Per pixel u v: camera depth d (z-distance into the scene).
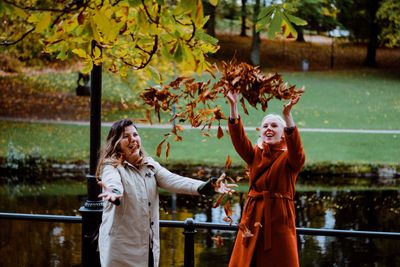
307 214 13.38
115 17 3.16
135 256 3.93
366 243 10.19
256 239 4.32
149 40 3.28
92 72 4.84
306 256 9.30
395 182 17.55
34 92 26.55
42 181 17.31
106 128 22.48
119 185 3.79
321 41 38.91
